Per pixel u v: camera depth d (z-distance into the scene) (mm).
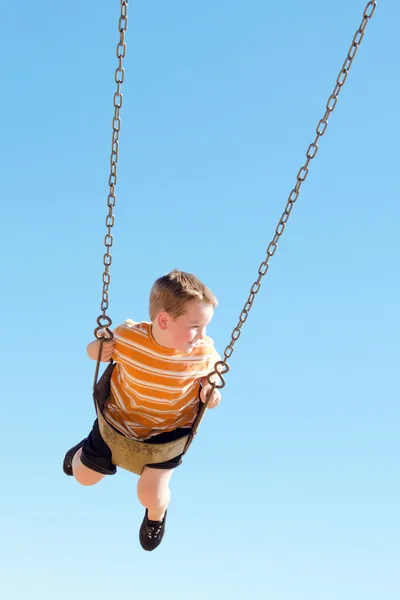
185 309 5164
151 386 5320
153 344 5273
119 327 5383
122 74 5074
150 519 5750
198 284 5262
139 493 5516
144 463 5477
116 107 5117
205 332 5289
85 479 5684
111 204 5254
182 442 5496
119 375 5484
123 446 5449
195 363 5359
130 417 5508
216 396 5480
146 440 5555
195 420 5488
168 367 5297
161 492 5496
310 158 5180
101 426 5516
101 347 5285
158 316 5238
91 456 5629
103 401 5516
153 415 5473
